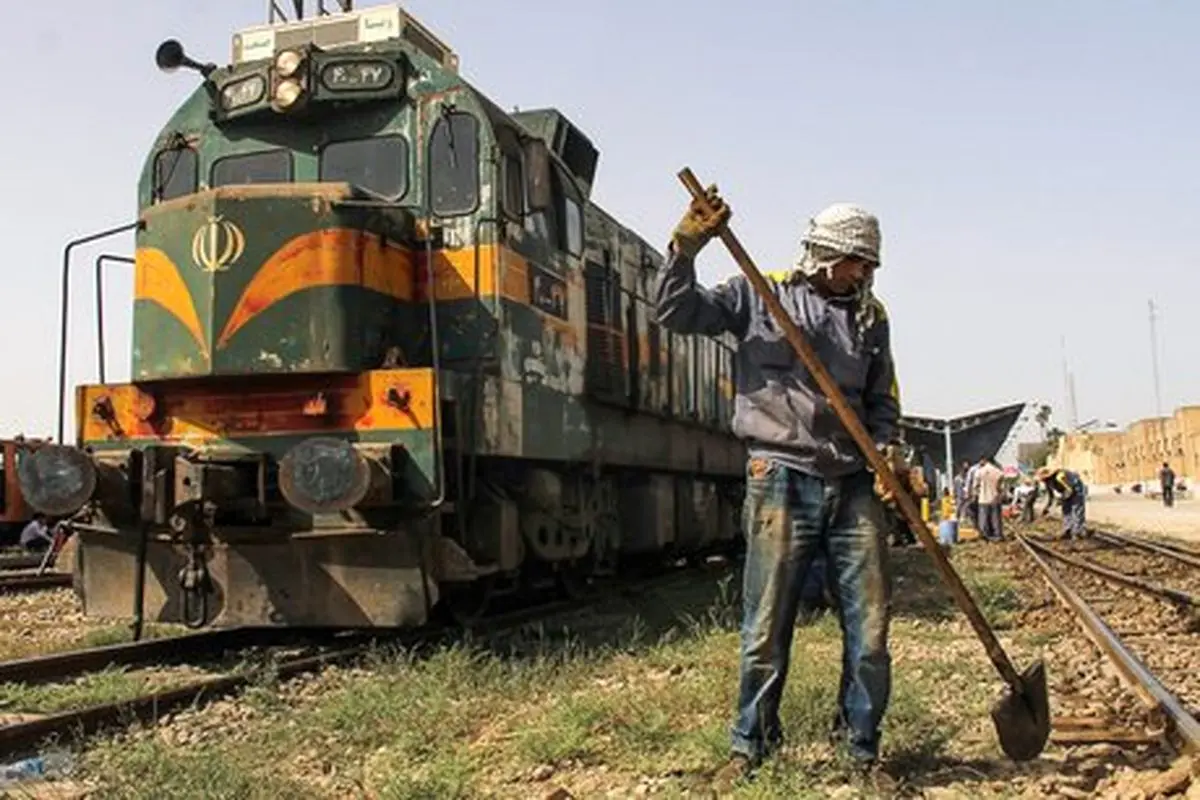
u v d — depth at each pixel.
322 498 7.70
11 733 5.69
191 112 10.12
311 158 9.62
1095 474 96.75
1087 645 9.11
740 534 18.59
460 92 9.31
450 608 9.67
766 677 4.77
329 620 8.29
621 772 5.16
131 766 5.21
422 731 5.88
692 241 4.54
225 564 8.46
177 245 8.61
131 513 8.64
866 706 4.75
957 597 4.75
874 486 4.80
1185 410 65.81
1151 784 4.68
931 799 4.62
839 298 4.86
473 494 9.02
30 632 10.21
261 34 10.11
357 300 8.45
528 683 7.12
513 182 9.50
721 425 16.67
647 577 15.09
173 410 8.76
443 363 9.16
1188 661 8.55
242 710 6.73
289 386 8.48
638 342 12.85
